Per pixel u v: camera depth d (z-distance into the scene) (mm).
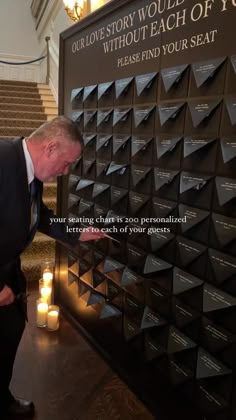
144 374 1493
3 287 1188
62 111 2053
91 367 1713
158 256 1342
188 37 1111
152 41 1274
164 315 1338
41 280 2273
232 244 1024
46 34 5633
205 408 1177
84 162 1809
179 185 1203
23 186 1155
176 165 1215
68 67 1938
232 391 1069
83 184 1797
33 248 2762
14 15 6258
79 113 1804
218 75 1012
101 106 1630
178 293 1205
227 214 1031
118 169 1491
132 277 1458
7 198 1131
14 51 6359
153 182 1333
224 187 1019
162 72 1223
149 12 1274
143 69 1337
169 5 1176
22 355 1772
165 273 1298
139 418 1420
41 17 5789
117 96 1470
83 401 1494
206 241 1117
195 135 1116
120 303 1613
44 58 5918
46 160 1189
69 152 1212
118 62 1483
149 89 1302
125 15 1413
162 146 1246
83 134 1794
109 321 1715
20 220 1179
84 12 2738
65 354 1799
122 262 1561
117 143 1506
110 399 1513
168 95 1218
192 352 1219
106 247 1677
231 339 1053
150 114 1300
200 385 1192
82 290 1912
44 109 4723
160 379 1403
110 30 1516
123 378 1620
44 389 1549
